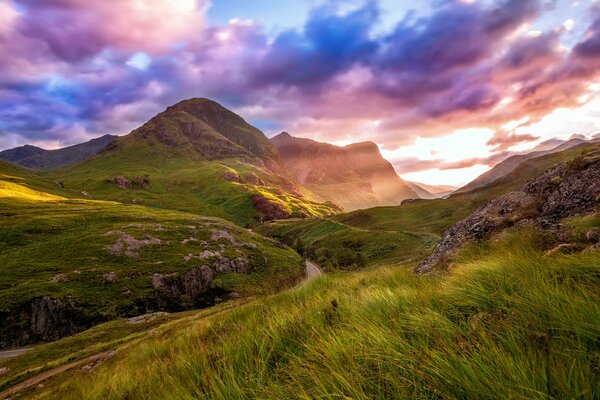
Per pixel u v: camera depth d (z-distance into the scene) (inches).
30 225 4658.0
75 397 250.8
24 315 2893.7
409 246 4281.5
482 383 74.9
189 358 173.9
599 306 96.1
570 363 76.7
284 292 361.1
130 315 3159.5
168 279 3639.3
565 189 378.3
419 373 85.0
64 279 3314.5
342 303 203.9
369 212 7426.2
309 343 143.8
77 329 2928.2
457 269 223.5
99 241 4205.2
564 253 208.1
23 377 1526.8
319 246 5703.7
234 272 4254.4
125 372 241.1
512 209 435.2
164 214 6230.3
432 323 123.6
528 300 119.4
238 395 110.6
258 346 157.4
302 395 90.8
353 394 86.4
